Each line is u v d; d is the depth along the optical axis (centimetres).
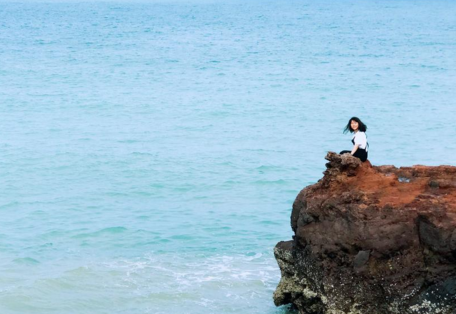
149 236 3089
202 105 6738
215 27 17675
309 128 5659
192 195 3816
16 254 2866
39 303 2394
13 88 7700
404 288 1864
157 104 6800
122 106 6694
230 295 2417
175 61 10438
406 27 17862
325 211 2009
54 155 4728
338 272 1980
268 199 3738
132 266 2698
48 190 3919
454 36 14875
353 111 6406
